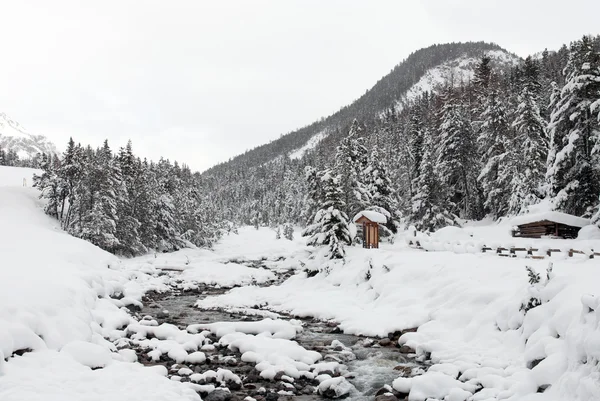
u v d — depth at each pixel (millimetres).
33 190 61094
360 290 23875
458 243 27547
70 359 10320
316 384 12133
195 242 66875
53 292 13844
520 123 42781
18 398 7445
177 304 25297
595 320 8203
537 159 40938
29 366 9273
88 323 13914
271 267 45781
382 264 24406
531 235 33031
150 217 54219
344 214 30859
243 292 28156
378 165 47656
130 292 24172
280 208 129125
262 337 15492
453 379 11125
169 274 37250
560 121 31656
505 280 17125
